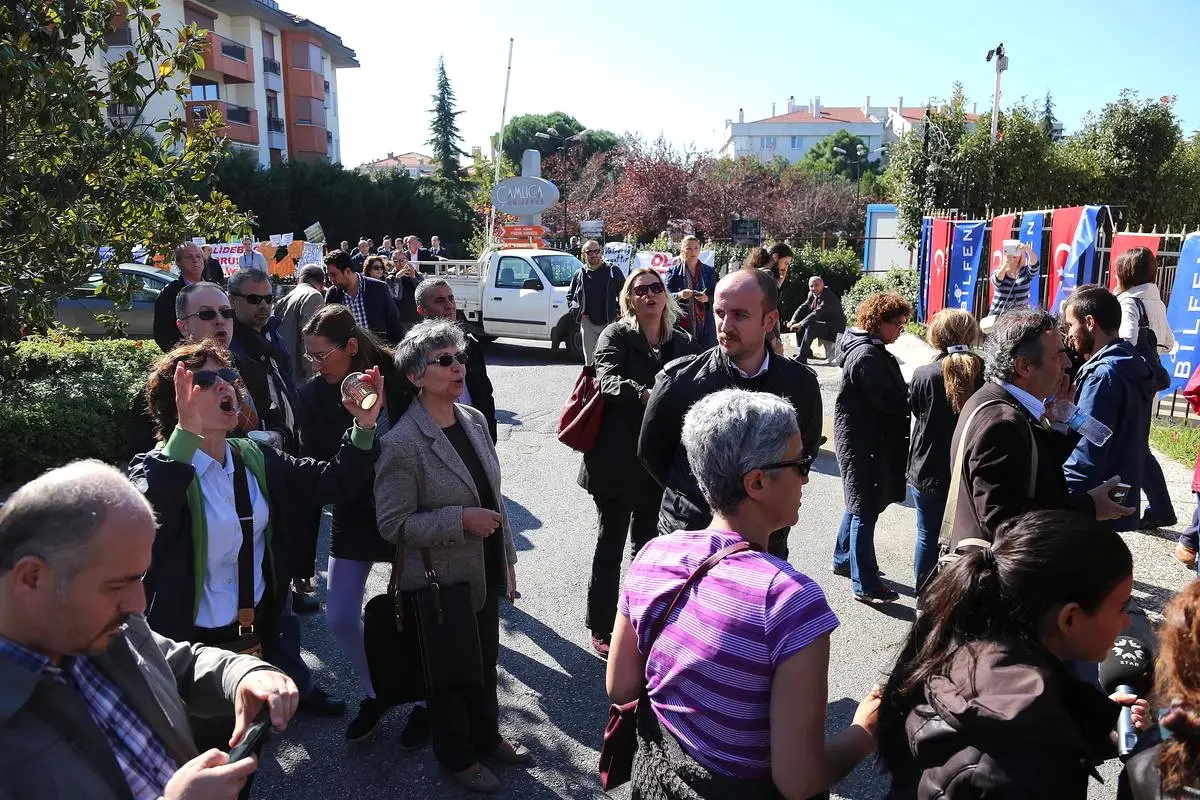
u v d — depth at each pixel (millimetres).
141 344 9000
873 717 1851
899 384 4406
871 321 4430
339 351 3875
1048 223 12109
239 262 17641
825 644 1607
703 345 7707
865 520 4605
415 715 3402
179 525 2453
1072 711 1585
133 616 1702
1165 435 7684
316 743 3463
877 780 3225
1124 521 4133
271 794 3131
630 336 4105
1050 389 2852
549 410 9961
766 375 3121
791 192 40625
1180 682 1455
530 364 13375
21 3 5926
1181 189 19344
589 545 5727
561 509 6488
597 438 4012
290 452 4492
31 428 6609
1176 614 1475
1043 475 2746
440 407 3109
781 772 1582
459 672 2961
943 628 1684
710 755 1664
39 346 8258
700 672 1680
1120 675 2148
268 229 32375
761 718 1639
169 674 1759
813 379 3182
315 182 34500
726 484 1782
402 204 39000
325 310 3914
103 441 7062
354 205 35438
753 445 1757
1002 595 1640
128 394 7301
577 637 4406
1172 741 1446
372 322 7609
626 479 3982
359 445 2799
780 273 9250
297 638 3697
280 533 2736
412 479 2992
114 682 1540
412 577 3008
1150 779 1504
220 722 1997
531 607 4766
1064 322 4473
